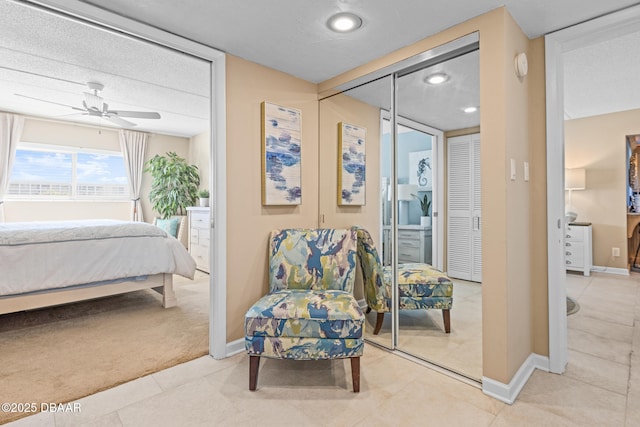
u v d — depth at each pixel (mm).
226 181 2377
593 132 5070
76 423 1633
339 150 2844
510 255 1868
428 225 2395
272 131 2621
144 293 4086
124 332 2811
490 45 1866
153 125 5598
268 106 2594
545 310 2178
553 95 2119
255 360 1937
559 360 2117
